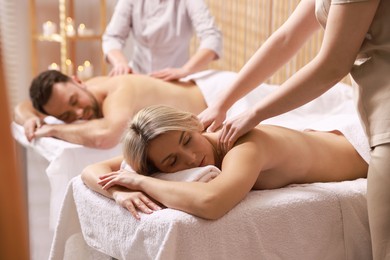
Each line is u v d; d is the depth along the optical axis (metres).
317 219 1.38
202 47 2.66
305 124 2.24
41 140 2.26
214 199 1.24
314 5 1.49
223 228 1.26
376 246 1.22
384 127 1.19
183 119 1.42
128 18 2.82
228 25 3.42
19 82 4.15
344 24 1.18
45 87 2.29
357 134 1.68
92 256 1.61
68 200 1.60
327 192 1.41
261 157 1.41
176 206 1.28
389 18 1.17
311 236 1.37
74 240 1.64
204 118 1.64
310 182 1.59
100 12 4.38
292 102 1.31
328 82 1.26
